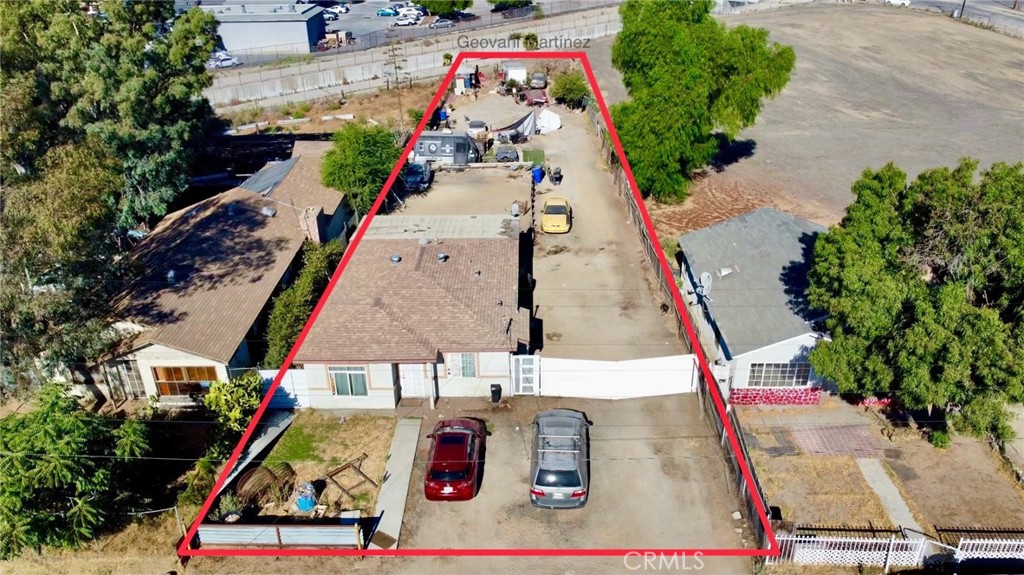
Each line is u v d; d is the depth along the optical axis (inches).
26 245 922.1
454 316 1130.7
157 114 1642.5
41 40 1497.3
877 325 941.2
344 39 3481.8
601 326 1321.4
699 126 1819.6
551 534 893.2
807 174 2103.8
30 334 987.3
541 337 1288.1
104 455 900.0
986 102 2687.0
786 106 2682.1
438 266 1256.2
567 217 1695.4
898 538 906.7
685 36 1769.2
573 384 1134.4
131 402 1139.3
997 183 926.4
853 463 1034.1
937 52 3275.1
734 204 1913.1
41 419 884.6
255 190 1621.6
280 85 2827.3
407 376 1114.7
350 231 1747.0
